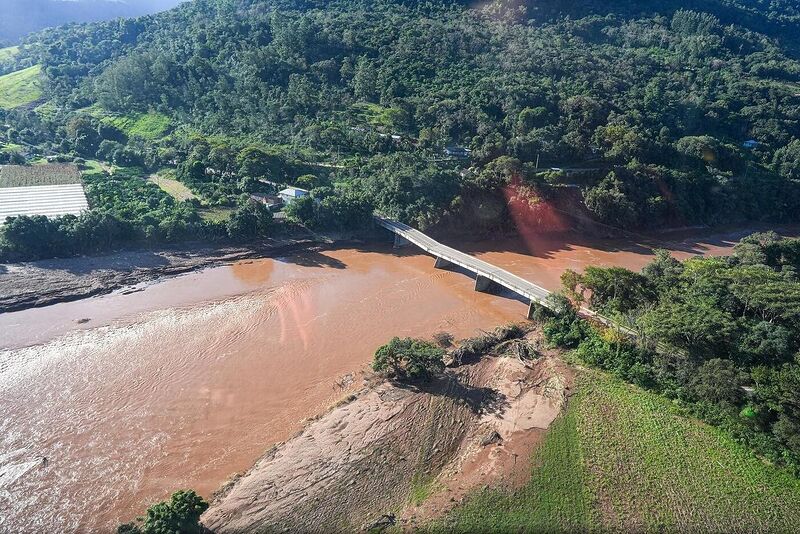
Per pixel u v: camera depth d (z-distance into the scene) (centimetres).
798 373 4662
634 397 5247
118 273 7869
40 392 5312
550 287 8444
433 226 10188
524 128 12138
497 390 5472
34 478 4309
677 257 10306
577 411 5066
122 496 4169
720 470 4325
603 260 9875
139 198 9956
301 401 5372
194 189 10756
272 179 11156
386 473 4344
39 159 12319
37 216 7994
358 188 10794
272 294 7681
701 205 12169
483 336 6556
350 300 7669
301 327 6819
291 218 9731
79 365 5769
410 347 5559
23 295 7019
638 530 3791
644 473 4297
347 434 4784
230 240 9244
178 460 4553
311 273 8525
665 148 12456
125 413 5091
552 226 11031
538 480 4231
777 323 5450
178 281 7912
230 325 6756
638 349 5684
